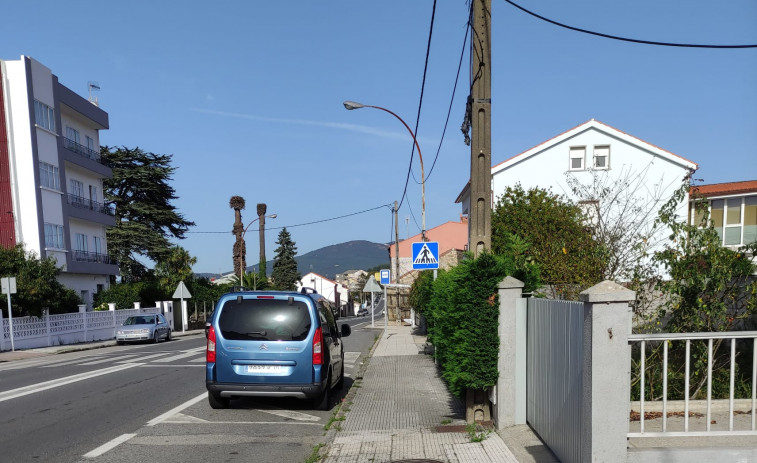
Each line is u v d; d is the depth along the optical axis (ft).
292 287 279.49
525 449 17.24
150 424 23.66
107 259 124.06
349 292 388.16
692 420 18.35
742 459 13.17
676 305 22.70
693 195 24.82
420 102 40.96
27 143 93.25
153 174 150.61
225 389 25.18
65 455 18.80
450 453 17.67
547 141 80.28
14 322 68.90
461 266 21.65
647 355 22.53
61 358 58.65
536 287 21.97
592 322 12.74
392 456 17.79
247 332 25.48
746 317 21.90
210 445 20.25
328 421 24.27
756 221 71.15
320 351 25.61
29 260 74.23
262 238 198.70
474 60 23.98
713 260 21.57
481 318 20.12
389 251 179.93
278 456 18.85
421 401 28.09
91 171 116.67
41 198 94.94
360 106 56.13
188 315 134.41
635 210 46.50
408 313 124.26
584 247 29.43
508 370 20.12
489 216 23.63
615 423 12.66
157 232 148.56
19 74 93.35
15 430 22.47
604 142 79.56
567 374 15.05
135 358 52.85
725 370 22.03
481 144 23.84
